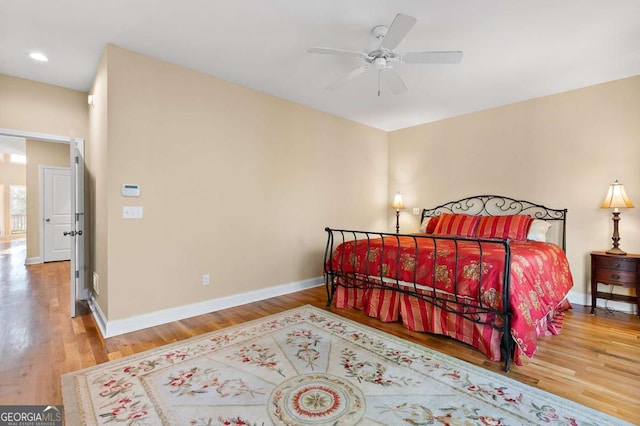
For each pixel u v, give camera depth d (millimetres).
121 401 1699
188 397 1740
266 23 2324
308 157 4215
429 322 2605
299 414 1604
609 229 3369
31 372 2002
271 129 3779
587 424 1523
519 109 3982
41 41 2562
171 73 2955
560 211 3668
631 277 2994
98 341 2488
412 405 1679
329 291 3676
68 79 3289
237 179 3459
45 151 5980
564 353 2289
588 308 3383
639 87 3193
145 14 2211
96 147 3072
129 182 2709
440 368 2070
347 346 2396
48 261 5957
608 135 3363
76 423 1519
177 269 3000
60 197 6121
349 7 2127
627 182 3260
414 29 2363
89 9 2148
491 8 2117
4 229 10562
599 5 2080
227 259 3379
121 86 2662
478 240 2232
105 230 2662
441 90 3604
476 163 4391
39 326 2809
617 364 2121
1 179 10516
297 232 4090
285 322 2904
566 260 3359
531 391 1804
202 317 3066
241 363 2131
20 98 3232
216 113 3277
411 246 2926
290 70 3115
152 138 2840
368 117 4688
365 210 5078
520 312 2078
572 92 3584
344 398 1739
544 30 2381
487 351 2217
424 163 4992
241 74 3211
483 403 1694
